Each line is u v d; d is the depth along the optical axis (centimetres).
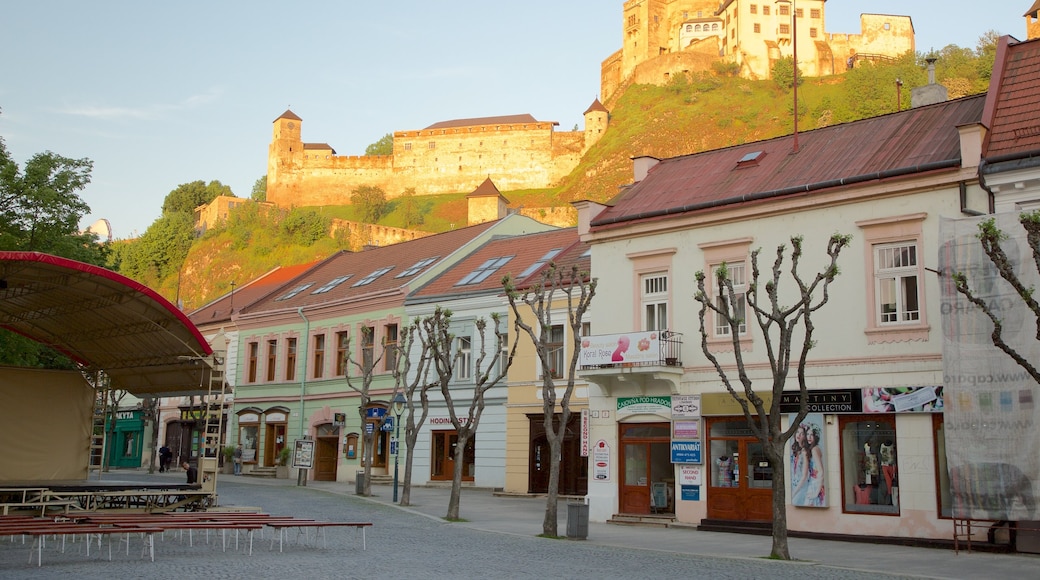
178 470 5312
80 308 2394
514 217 4684
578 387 3247
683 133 14688
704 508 2412
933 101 2669
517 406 3456
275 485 3862
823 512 2191
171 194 15425
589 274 3209
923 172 2116
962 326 1934
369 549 1773
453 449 3775
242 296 5903
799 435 2244
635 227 2653
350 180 15812
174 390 2647
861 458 2164
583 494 3195
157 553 1652
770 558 1764
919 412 2059
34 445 2666
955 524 1892
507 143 15650
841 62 15962
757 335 2372
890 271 2173
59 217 3122
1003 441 1856
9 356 3228
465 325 3772
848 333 2208
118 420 6022
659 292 2614
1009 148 2042
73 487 2198
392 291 4125
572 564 1616
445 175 15712
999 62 2281
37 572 1355
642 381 2580
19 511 2128
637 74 16850
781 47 15962
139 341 2467
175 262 13425
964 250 1952
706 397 2438
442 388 2602
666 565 1634
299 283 5334
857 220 2231
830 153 2492
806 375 2262
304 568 1448
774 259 2367
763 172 2583
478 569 1499
